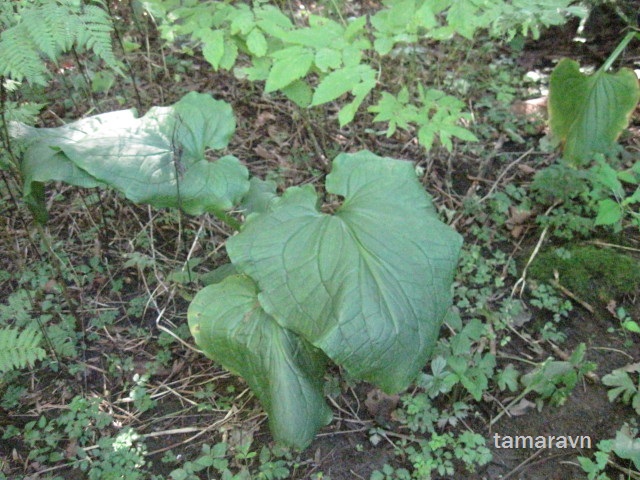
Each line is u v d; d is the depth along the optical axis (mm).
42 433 574
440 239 512
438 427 583
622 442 549
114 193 784
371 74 585
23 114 573
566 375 574
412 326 475
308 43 606
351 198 546
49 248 614
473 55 979
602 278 706
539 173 793
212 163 581
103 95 889
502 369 635
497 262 733
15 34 481
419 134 646
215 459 546
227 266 630
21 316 637
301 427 493
